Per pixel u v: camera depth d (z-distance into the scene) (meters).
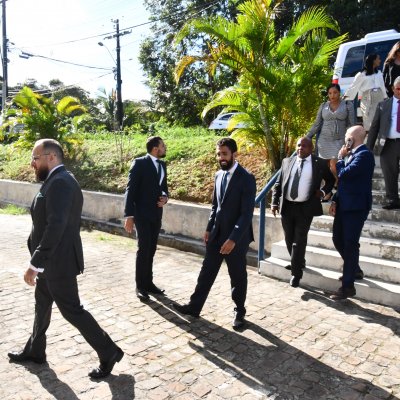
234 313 3.86
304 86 6.82
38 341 3.07
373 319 3.91
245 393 2.80
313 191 4.40
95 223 8.22
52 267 2.78
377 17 14.78
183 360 3.21
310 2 15.89
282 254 5.34
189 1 22.02
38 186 9.77
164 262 5.95
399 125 4.86
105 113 14.58
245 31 6.57
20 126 14.44
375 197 5.49
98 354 2.94
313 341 3.51
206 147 8.98
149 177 4.38
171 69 22.53
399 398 2.76
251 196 3.66
